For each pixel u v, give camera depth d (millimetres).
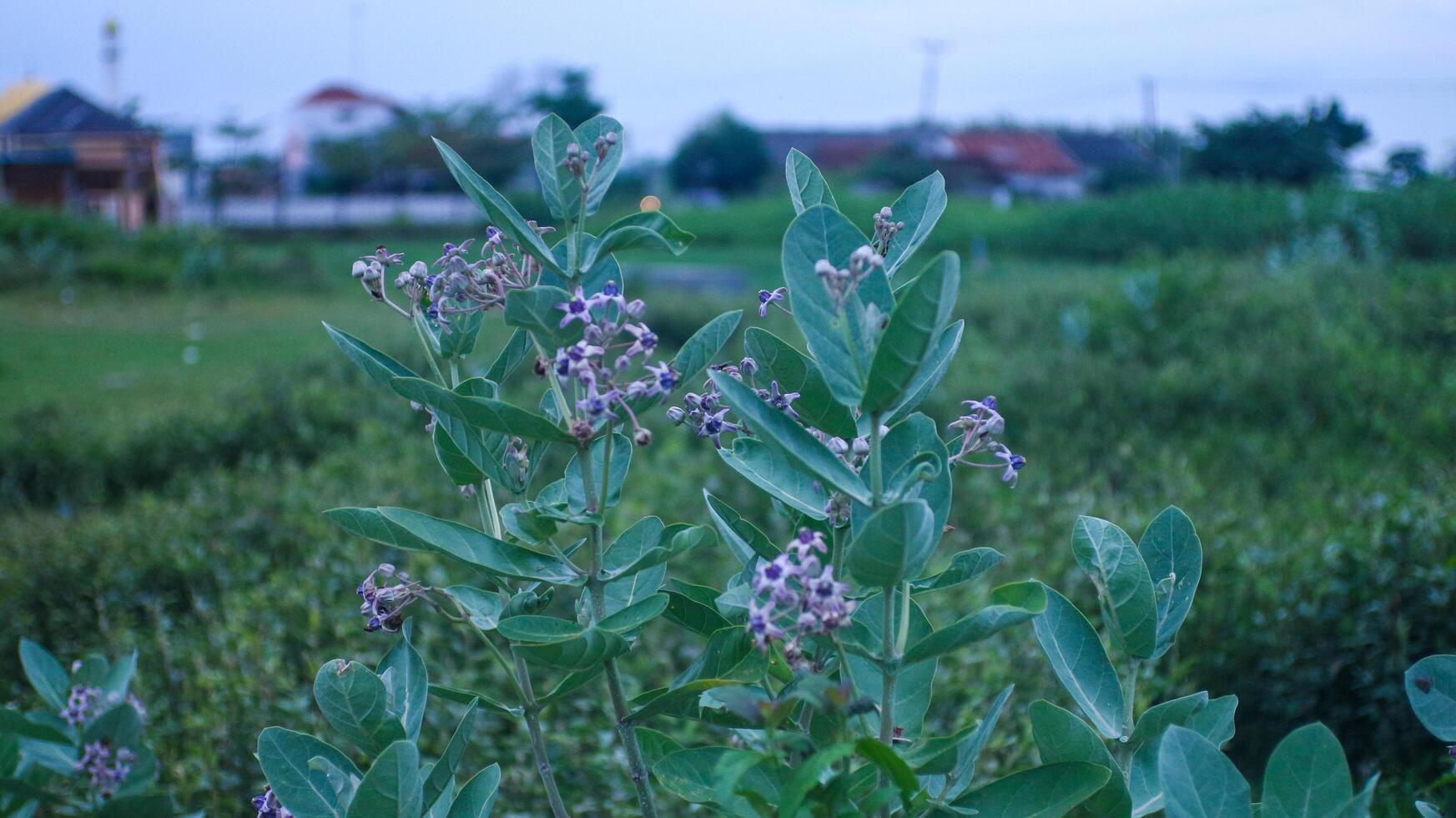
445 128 47062
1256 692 4098
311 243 38531
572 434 1522
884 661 1420
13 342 15148
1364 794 1328
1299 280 11914
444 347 1728
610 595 1707
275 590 4863
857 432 1605
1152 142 53594
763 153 60562
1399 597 3887
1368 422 7539
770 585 1361
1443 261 17094
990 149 56375
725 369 1631
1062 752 1522
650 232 1557
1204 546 4773
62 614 4953
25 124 33281
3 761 2092
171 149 44406
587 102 49312
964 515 5867
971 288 17125
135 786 2162
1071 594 4734
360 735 1624
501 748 3816
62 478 7551
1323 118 38562
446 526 1516
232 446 7938
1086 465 6828
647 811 1606
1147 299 10852
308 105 58156
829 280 1357
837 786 1338
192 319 18297
